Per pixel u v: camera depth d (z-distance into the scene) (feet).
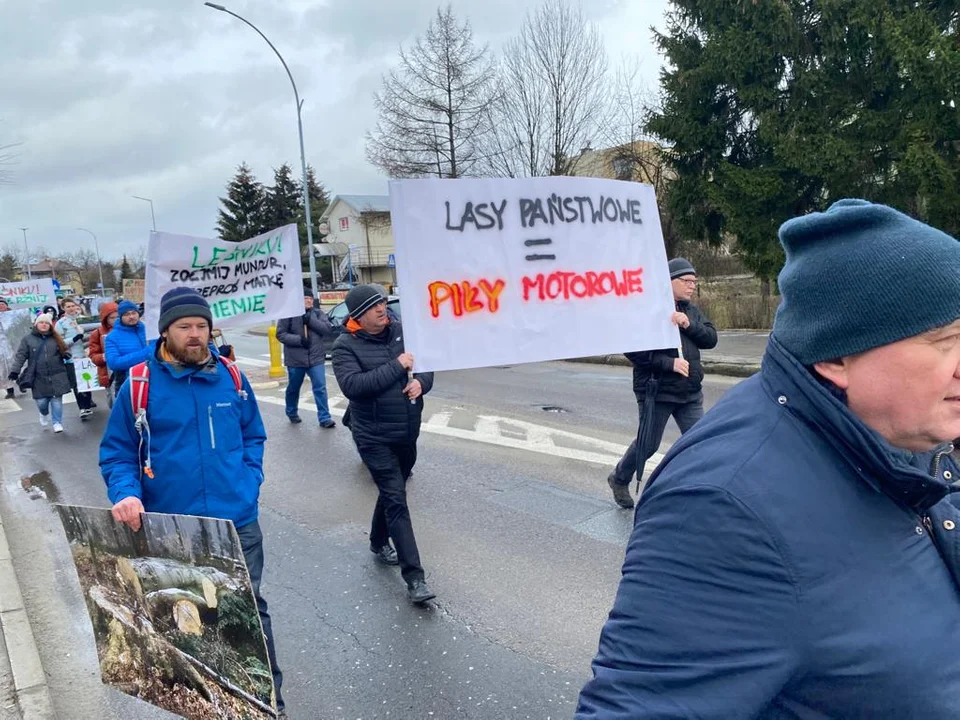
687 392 15.42
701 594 3.36
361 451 12.81
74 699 10.58
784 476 3.47
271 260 19.38
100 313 33.30
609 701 3.48
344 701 10.09
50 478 24.08
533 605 12.55
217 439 9.36
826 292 3.52
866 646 3.27
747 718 3.25
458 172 89.81
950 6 45.83
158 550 7.64
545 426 26.11
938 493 3.51
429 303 11.03
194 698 7.83
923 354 3.42
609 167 81.82
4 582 14.16
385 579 14.05
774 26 48.26
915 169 43.24
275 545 16.17
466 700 9.95
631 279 12.35
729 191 52.70
